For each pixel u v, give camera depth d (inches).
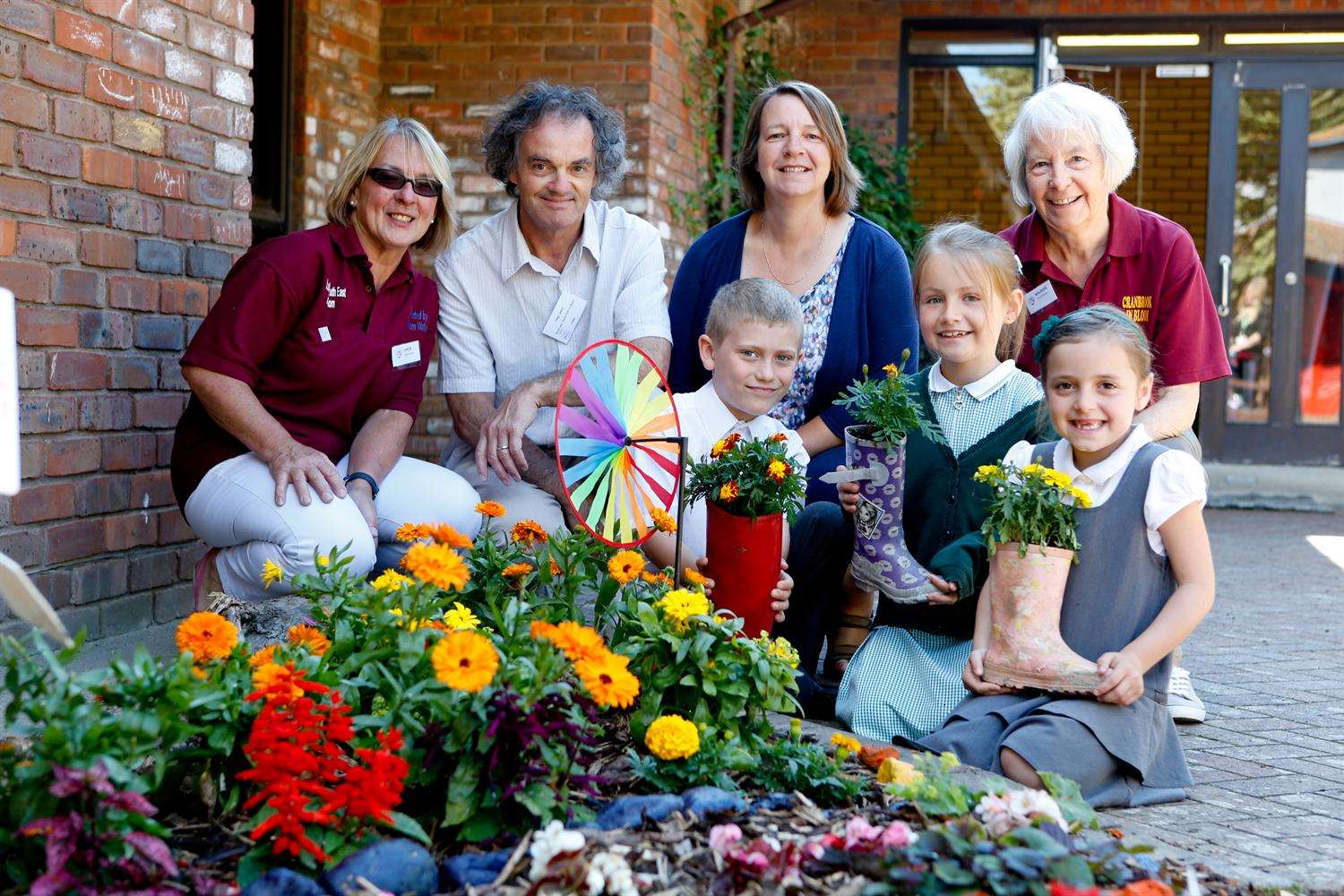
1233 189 409.4
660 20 287.0
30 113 135.2
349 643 91.6
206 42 163.0
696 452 131.8
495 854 77.7
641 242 151.2
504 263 148.6
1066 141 143.3
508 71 286.0
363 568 131.6
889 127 407.2
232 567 132.6
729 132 325.1
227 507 131.3
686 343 161.0
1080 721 106.2
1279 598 217.5
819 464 146.7
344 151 279.1
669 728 87.6
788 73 379.9
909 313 153.6
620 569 105.7
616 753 96.9
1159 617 109.7
